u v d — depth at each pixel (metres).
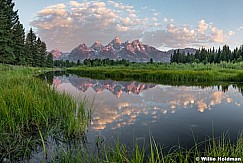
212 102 15.41
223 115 11.37
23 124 7.67
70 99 11.03
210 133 8.34
